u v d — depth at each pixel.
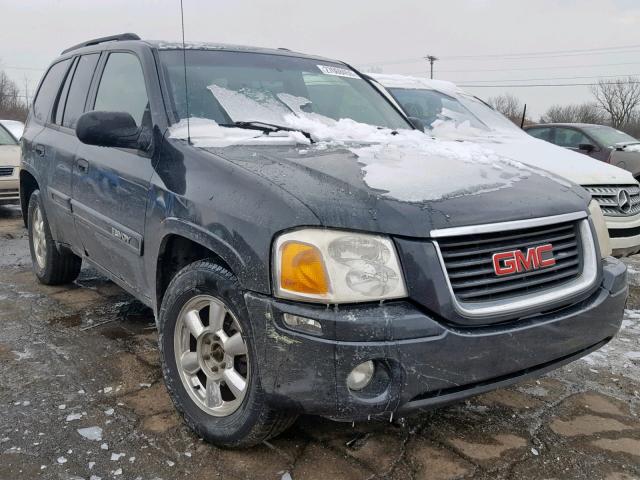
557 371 3.63
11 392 3.11
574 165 5.43
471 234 2.27
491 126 6.69
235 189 2.45
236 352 2.51
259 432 2.45
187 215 2.61
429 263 2.18
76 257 4.80
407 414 2.21
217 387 2.64
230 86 3.43
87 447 2.63
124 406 2.99
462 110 6.84
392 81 6.98
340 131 3.36
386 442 2.74
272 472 2.49
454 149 3.19
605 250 2.98
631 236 5.30
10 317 4.23
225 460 2.56
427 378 2.16
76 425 2.81
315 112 3.64
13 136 9.73
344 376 2.11
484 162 2.99
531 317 2.43
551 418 3.04
